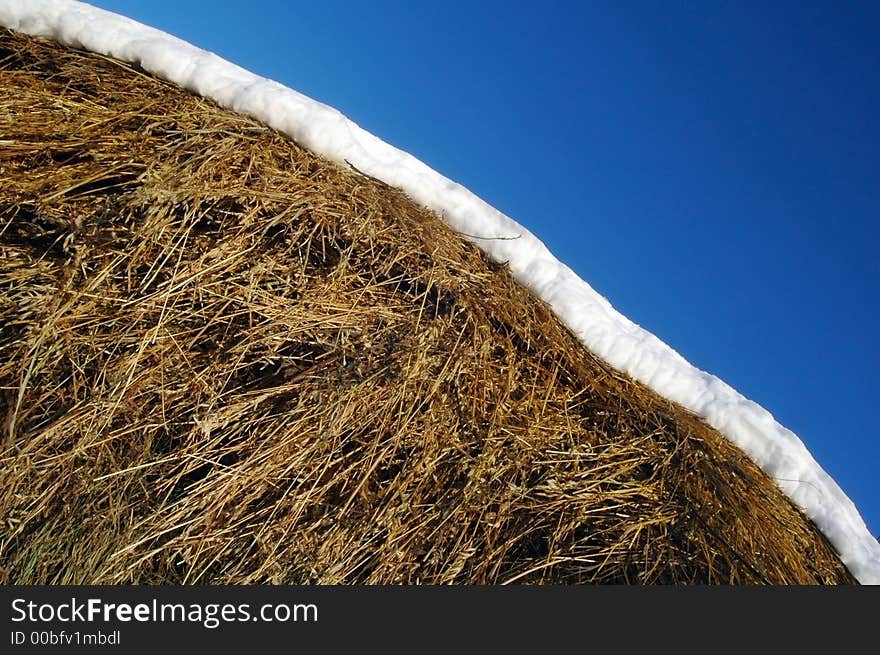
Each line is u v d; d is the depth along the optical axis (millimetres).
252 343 1835
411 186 2109
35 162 1789
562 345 2070
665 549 1927
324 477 1829
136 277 1812
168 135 1884
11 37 1938
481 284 2047
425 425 1879
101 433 1729
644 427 2059
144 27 2059
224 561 1750
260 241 1893
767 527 2010
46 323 1707
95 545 1701
